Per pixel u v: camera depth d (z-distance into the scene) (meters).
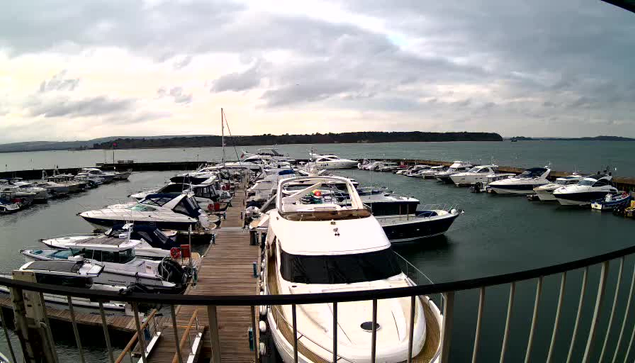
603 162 82.56
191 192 23.80
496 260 18.14
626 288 13.29
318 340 6.11
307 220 9.17
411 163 70.31
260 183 29.83
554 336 2.49
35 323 2.33
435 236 21.16
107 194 40.75
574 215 27.44
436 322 6.88
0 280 2.26
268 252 10.42
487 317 11.95
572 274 15.04
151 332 8.96
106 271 12.12
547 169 38.03
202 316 9.84
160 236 16.39
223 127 44.25
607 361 9.24
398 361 5.73
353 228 8.51
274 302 1.93
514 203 32.81
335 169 61.59
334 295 1.95
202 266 13.91
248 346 8.59
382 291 1.98
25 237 23.30
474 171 44.53
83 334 10.58
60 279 11.03
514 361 9.92
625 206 27.56
